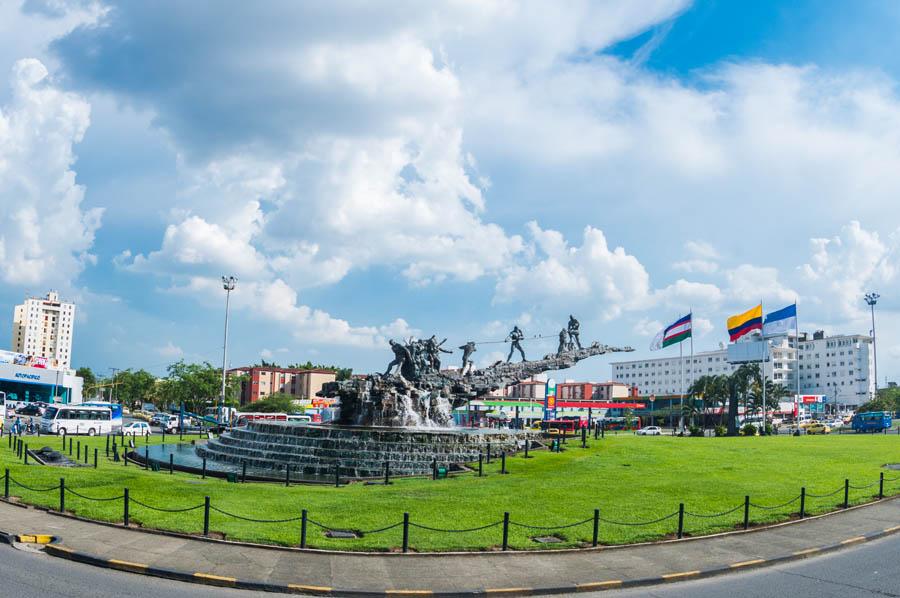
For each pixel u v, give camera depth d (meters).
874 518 25.55
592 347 80.88
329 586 16.56
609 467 36.44
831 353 179.25
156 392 146.75
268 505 24.81
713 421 117.44
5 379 107.00
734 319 83.50
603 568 18.80
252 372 159.00
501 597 16.70
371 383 55.41
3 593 14.63
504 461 36.62
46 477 27.95
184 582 16.70
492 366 72.62
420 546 20.09
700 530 22.95
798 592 17.06
